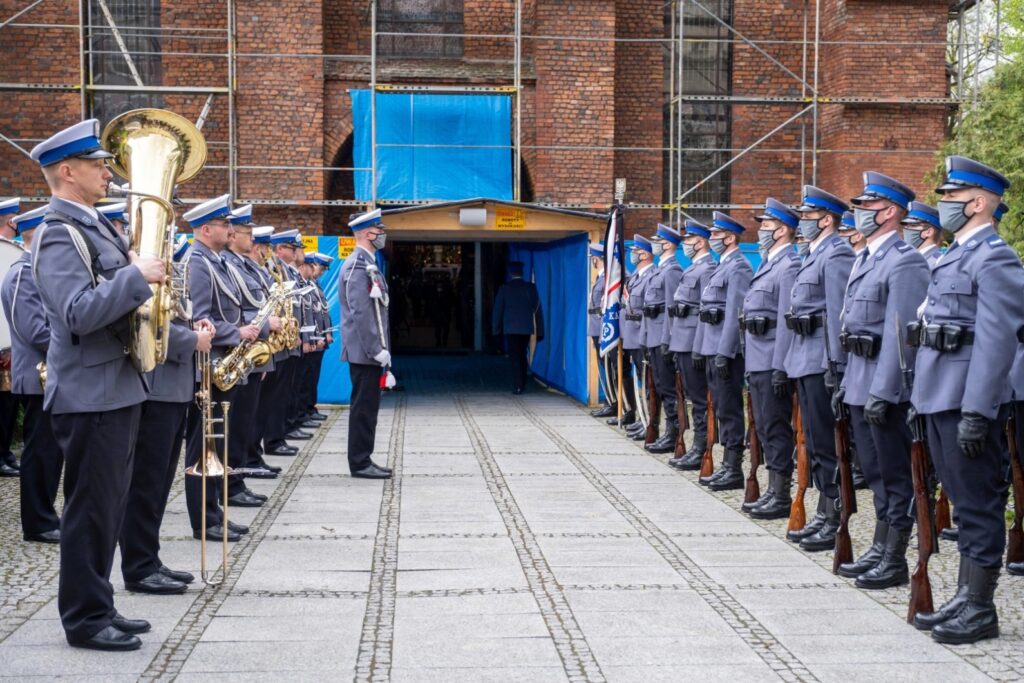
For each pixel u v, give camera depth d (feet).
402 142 66.64
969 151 51.62
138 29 67.15
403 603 22.85
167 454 23.52
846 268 27.58
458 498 34.53
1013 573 25.76
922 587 21.36
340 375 61.36
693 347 39.14
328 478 38.19
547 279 71.77
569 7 68.13
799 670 18.88
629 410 53.36
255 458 38.29
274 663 19.11
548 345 71.67
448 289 96.84
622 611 22.34
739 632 20.98
